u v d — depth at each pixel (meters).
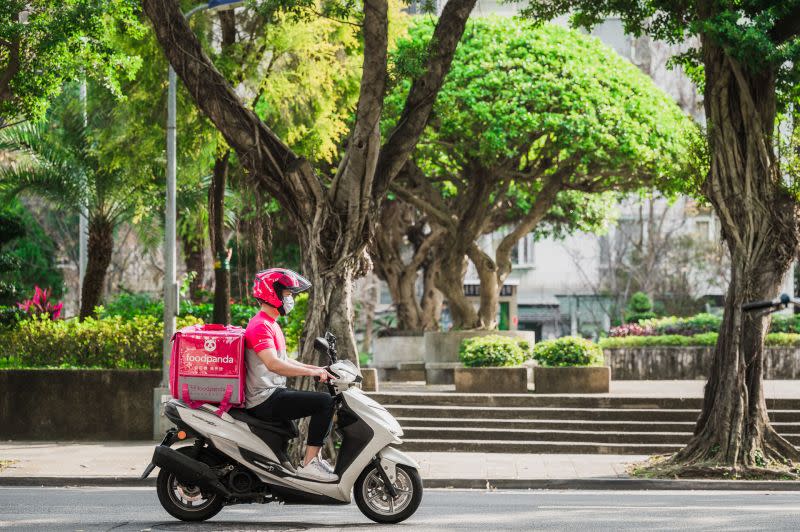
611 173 27.88
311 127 23.59
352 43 22.86
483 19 28.05
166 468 9.47
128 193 26.59
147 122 22.69
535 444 18.59
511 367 21.56
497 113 25.58
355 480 9.63
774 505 11.88
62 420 20.59
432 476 15.21
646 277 46.91
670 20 18.06
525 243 52.97
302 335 16.09
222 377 9.51
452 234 28.33
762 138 15.84
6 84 17.23
